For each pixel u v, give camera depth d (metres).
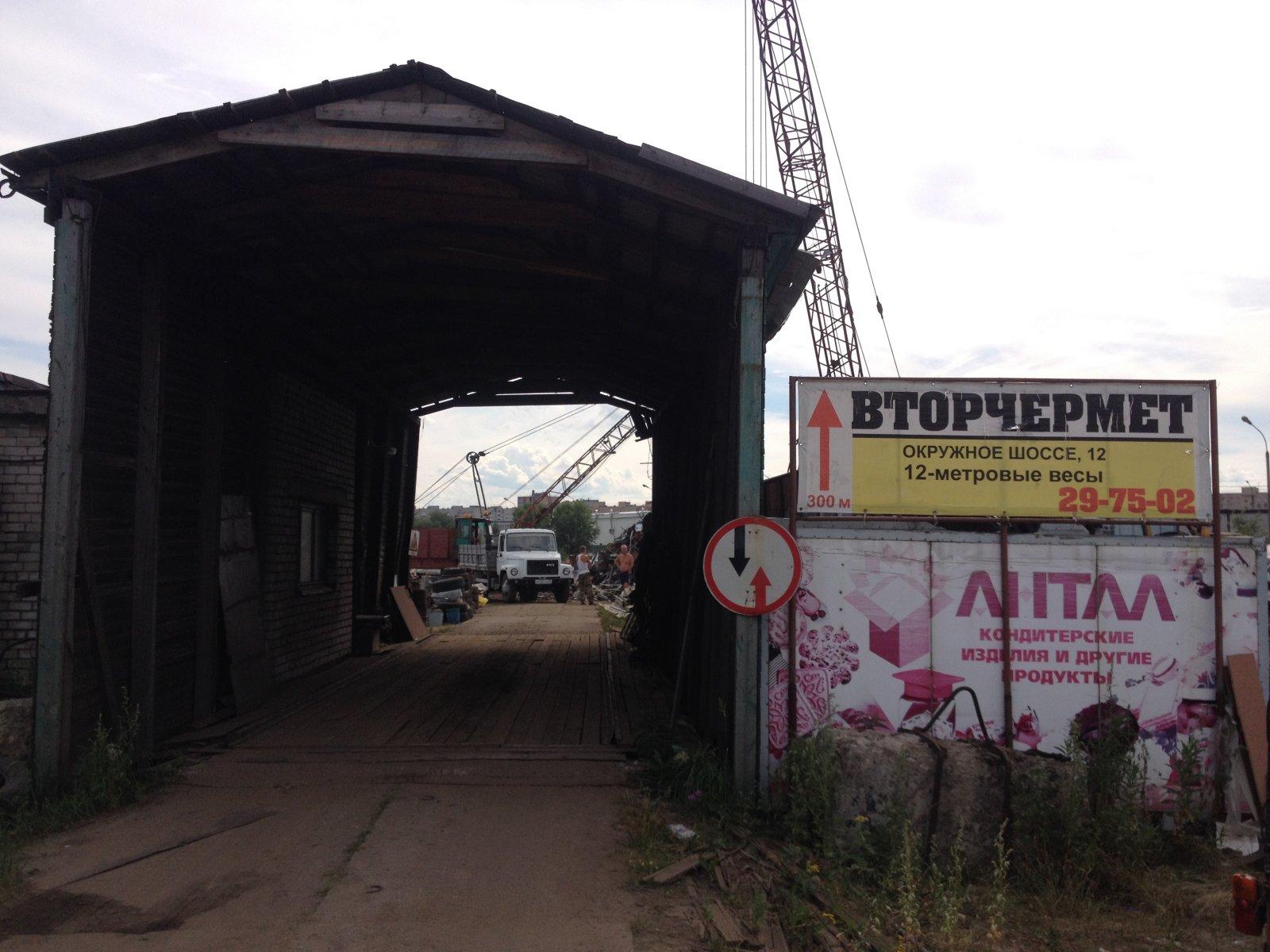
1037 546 6.55
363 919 4.50
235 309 8.81
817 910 4.83
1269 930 3.00
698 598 9.11
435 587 22.62
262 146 6.48
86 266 6.40
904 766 5.68
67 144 6.25
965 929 4.91
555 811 6.16
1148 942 4.90
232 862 5.18
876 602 6.54
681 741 7.48
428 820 5.93
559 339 11.36
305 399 11.30
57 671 6.15
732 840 5.75
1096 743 6.15
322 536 12.70
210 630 8.33
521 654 14.07
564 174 6.93
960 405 6.68
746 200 6.60
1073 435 6.64
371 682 10.95
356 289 9.32
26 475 9.53
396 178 7.21
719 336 8.30
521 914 4.62
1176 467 6.62
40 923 4.40
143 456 7.21
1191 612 6.50
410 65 6.39
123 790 6.21
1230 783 6.29
